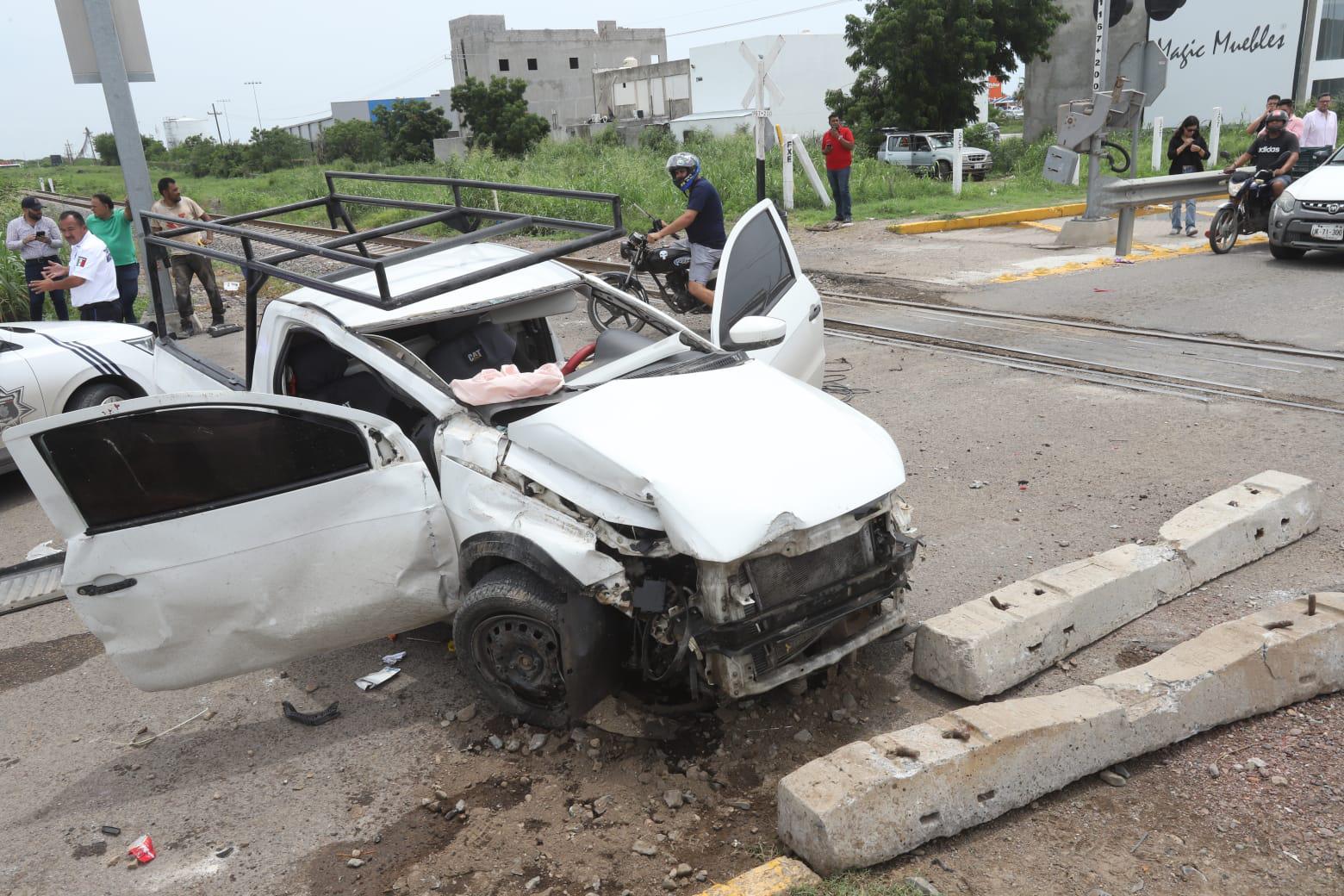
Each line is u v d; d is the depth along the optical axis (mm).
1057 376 7820
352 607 3801
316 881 3131
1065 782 3195
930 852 2992
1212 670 3412
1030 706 3258
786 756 3529
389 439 3729
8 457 7207
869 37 33156
